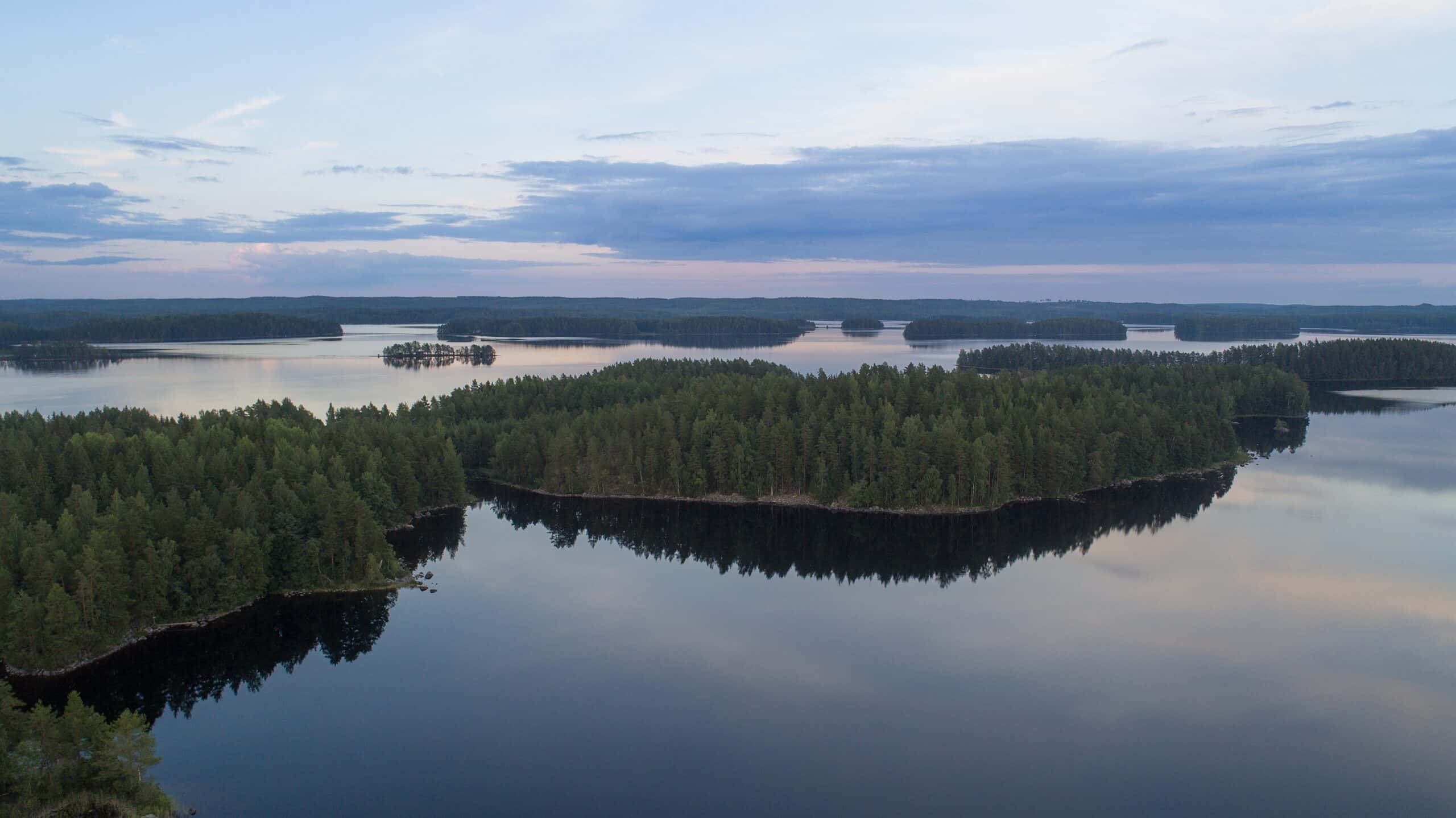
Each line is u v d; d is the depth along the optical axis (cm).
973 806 6097
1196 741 6931
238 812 5962
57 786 5522
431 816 5956
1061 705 7519
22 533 8400
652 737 7012
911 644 8806
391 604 9838
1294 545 11844
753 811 6028
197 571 9150
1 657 7912
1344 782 6378
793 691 7806
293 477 11206
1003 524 13000
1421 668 8125
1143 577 10756
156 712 7388
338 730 7106
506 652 8581
